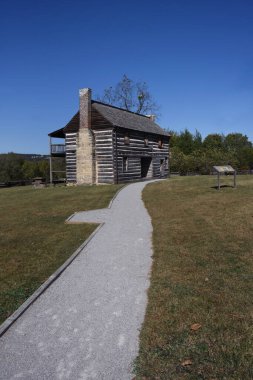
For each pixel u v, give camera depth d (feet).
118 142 108.17
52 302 21.07
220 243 30.96
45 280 25.27
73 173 112.27
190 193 66.23
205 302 19.83
